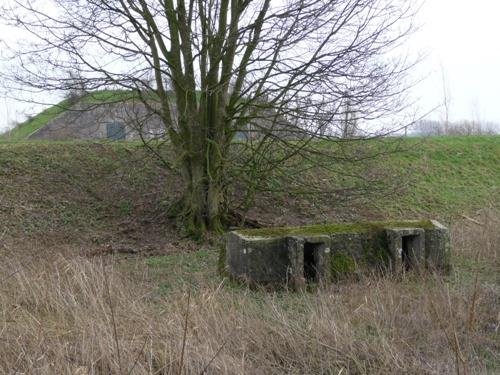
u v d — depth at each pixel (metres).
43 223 12.96
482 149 21.83
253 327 5.58
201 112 12.52
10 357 4.75
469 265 9.38
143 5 11.73
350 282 7.72
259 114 12.42
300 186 13.62
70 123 12.53
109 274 7.09
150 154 13.52
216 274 8.73
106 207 14.14
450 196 17.98
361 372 4.94
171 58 12.37
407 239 8.64
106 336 4.86
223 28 11.84
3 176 14.50
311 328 5.56
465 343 5.59
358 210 15.98
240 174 12.77
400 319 6.06
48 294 6.20
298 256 7.71
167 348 4.85
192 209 12.74
